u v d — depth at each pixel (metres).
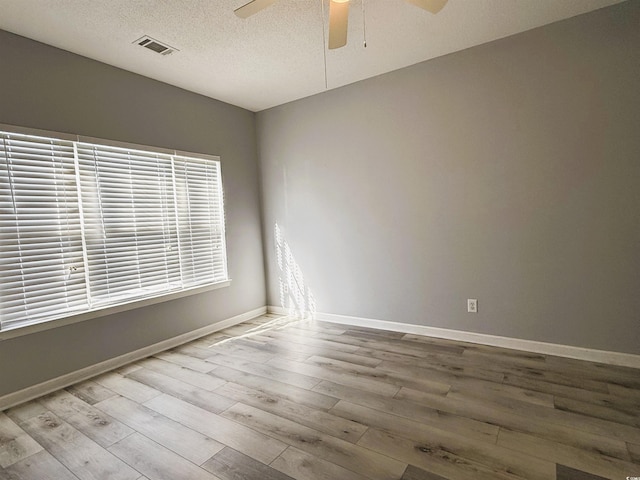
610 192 2.38
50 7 2.03
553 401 2.01
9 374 2.24
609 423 1.79
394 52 2.81
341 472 1.52
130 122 2.93
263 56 2.77
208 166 3.65
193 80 3.18
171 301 3.23
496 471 1.49
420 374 2.43
